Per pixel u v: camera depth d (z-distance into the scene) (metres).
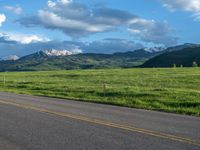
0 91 39.78
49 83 54.91
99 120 15.39
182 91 33.38
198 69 101.38
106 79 63.31
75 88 40.84
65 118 16.03
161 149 9.82
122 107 21.98
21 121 15.14
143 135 11.88
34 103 23.48
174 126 13.95
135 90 35.06
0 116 16.72
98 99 28.25
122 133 12.26
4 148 10.12
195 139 11.25
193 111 19.77
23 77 82.50
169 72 85.31
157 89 35.97
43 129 13.12
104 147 10.10
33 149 9.95
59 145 10.41
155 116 17.28
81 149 9.89
